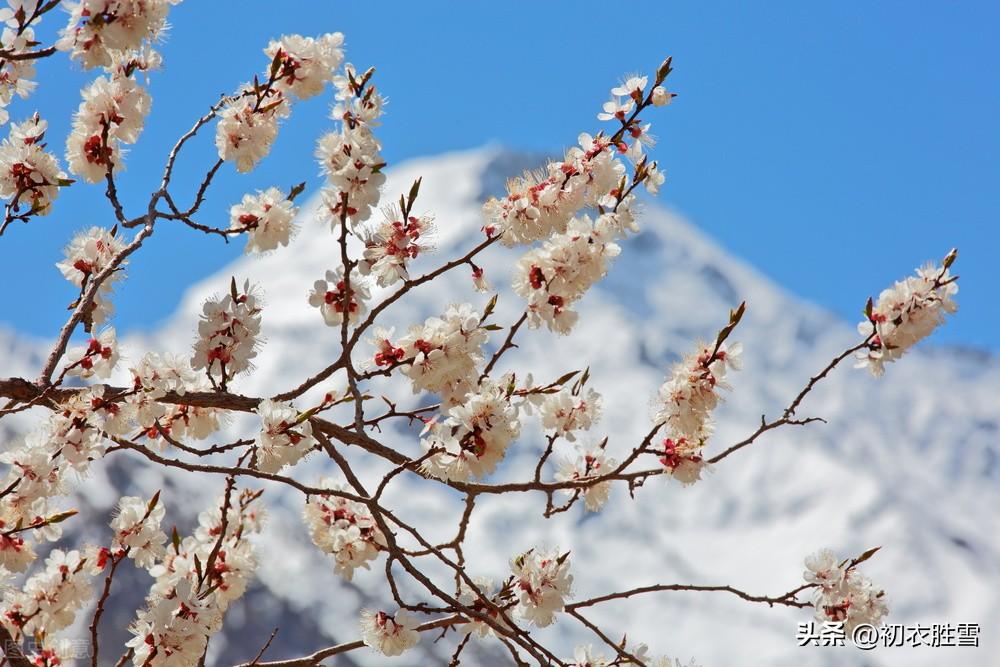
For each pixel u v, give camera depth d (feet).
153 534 15.92
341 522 17.52
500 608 13.96
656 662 15.87
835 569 16.01
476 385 13.50
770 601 16.07
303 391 13.41
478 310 13.88
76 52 12.60
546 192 14.58
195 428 15.40
